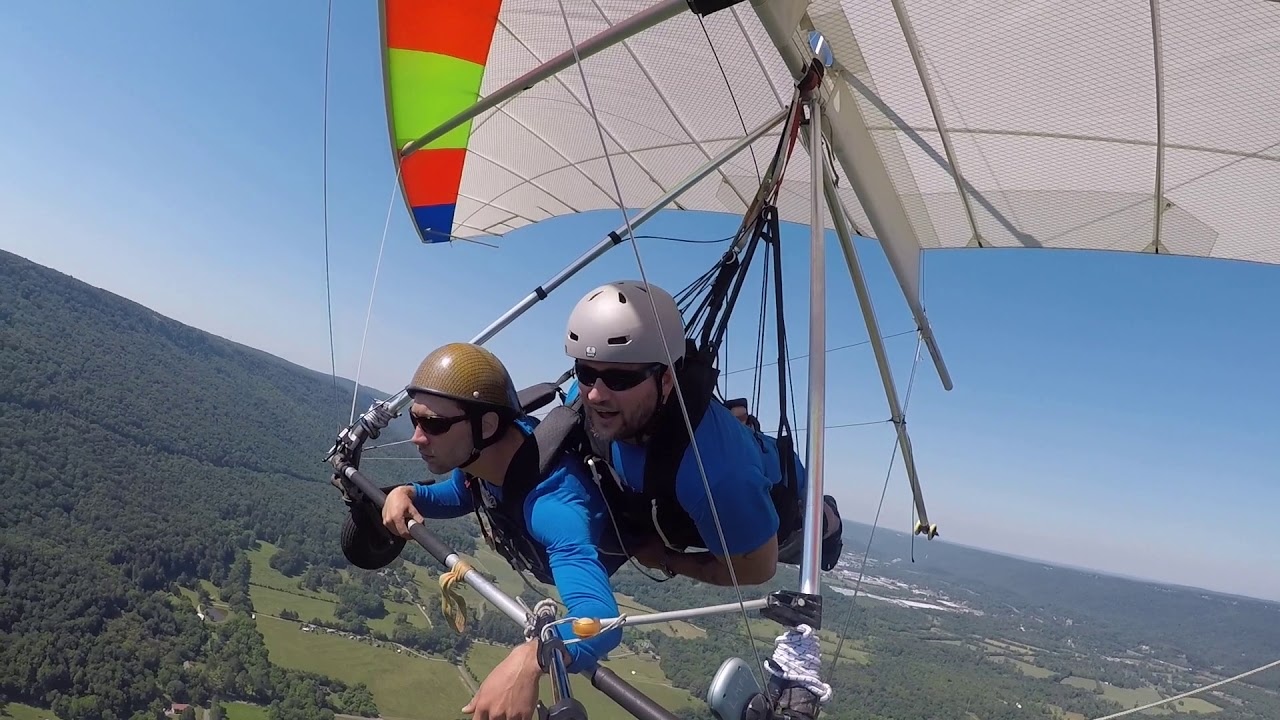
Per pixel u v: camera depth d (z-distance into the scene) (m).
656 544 3.37
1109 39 4.13
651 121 6.82
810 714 2.30
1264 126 4.36
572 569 2.44
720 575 3.24
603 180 7.92
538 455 2.78
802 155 6.60
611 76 6.34
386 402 4.05
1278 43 3.75
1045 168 5.47
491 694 1.95
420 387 2.76
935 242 6.82
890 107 5.19
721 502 2.70
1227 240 5.55
